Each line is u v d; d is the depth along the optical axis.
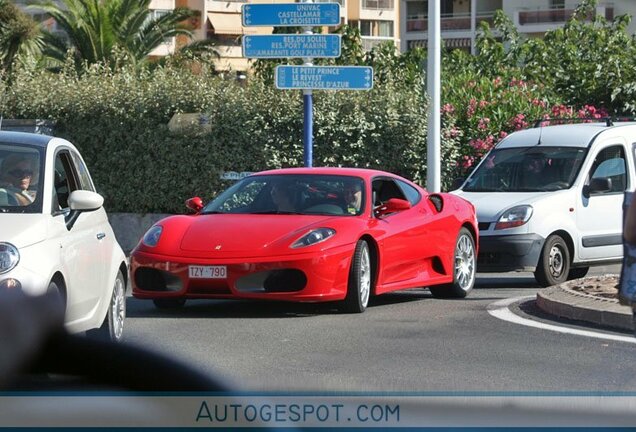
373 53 59.78
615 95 61.12
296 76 43.69
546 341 23.44
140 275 27.61
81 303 20.61
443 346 22.86
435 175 47.12
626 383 19.06
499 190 38.28
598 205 37.44
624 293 15.10
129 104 49.16
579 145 38.44
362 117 48.69
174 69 52.03
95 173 49.69
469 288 32.56
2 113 50.66
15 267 18.33
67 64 53.19
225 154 48.34
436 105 47.09
